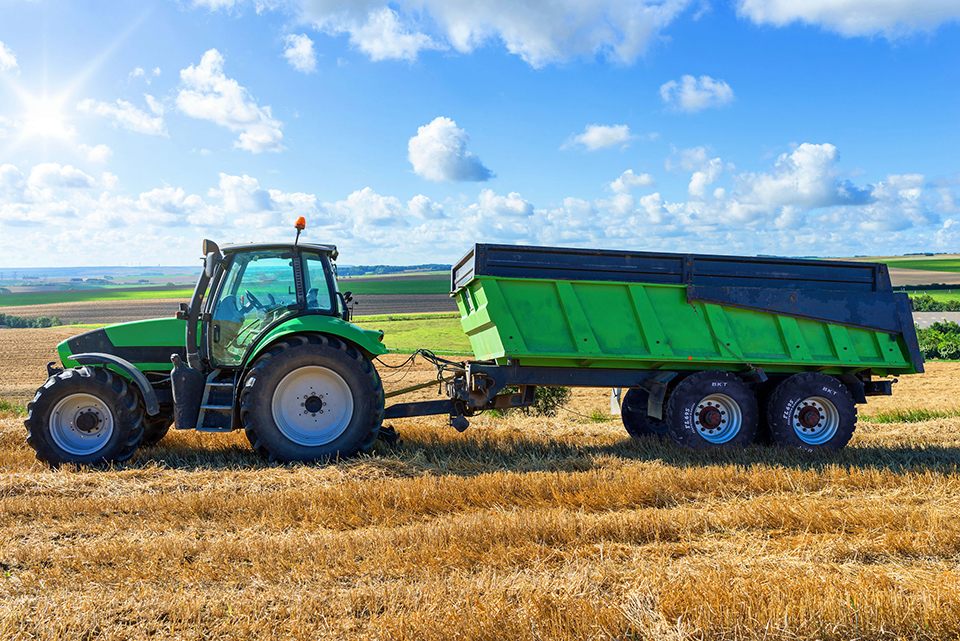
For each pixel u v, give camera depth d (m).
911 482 5.23
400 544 3.76
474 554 3.58
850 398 7.06
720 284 7.02
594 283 6.77
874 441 7.66
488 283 6.61
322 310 6.72
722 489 5.07
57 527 4.19
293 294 6.64
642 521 4.07
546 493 5.00
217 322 6.50
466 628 2.67
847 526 4.12
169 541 3.79
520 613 2.80
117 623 2.88
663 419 7.63
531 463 6.24
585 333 6.73
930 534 3.83
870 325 7.16
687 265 6.94
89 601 3.01
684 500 4.86
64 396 6.16
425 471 5.78
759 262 7.09
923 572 3.38
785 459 6.28
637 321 6.86
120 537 4.02
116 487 5.30
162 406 6.90
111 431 6.19
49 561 3.58
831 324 7.12
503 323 6.60
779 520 4.22
